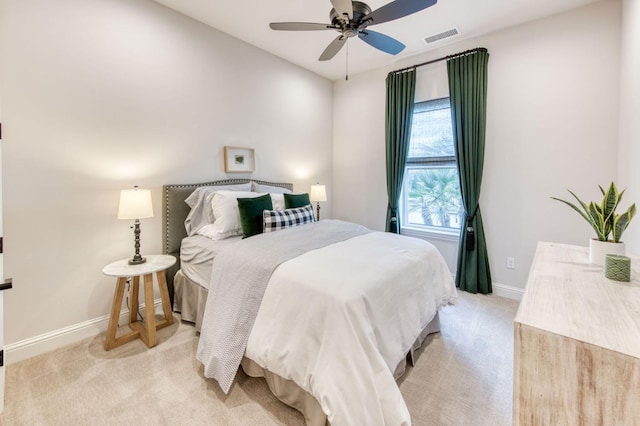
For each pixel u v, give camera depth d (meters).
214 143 3.13
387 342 1.56
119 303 2.17
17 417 1.53
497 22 2.87
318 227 2.76
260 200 2.79
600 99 2.55
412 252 2.14
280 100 3.80
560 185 2.78
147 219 2.66
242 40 3.32
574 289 1.15
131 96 2.49
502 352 2.13
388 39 2.39
